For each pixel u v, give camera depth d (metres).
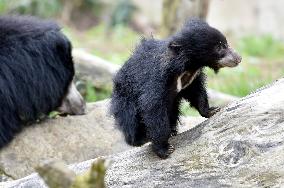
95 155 11.30
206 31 7.60
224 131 7.07
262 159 6.48
